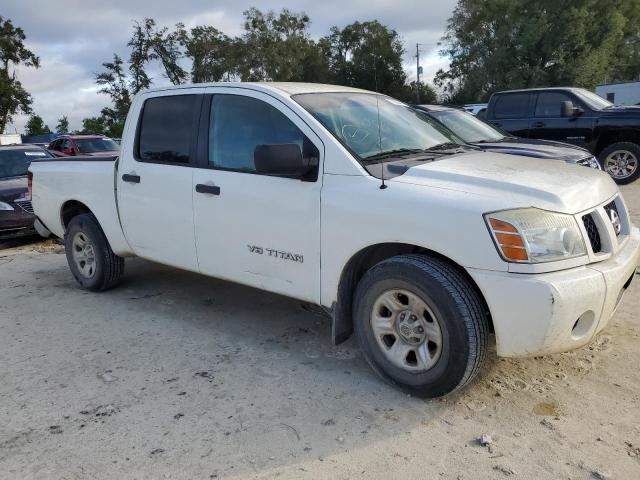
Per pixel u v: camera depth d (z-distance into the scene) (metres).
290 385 3.45
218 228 4.00
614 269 2.96
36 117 65.44
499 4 42.34
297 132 3.59
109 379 3.60
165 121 4.43
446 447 2.78
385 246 3.36
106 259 5.19
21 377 3.67
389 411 3.12
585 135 10.45
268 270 3.77
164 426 3.04
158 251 4.57
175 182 4.25
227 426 3.02
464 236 2.87
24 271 6.55
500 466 2.62
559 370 3.50
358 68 40.31
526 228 2.78
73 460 2.77
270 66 56.62
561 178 3.27
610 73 44.19
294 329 4.34
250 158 3.84
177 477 2.62
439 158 3.57
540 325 2.74
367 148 3.55
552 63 42.69
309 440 2.87
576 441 2.79
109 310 4.92
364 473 2.60
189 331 4.38
